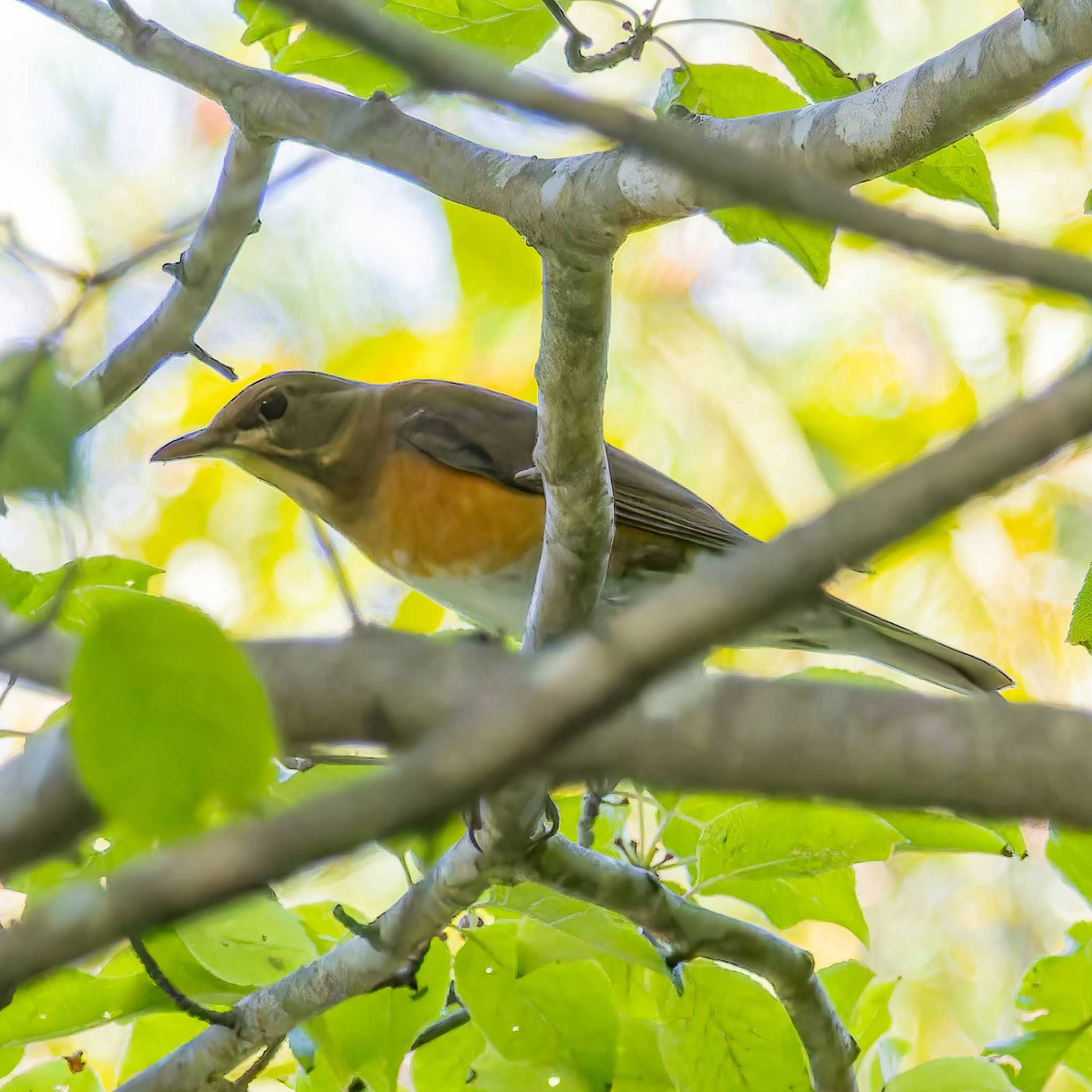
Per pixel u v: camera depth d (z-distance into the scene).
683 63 6.45
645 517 8.91
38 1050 8.70
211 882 2.27
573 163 5.27
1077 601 6.57
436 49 2.93
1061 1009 6.98
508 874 5.97
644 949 5.98
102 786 2.79
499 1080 6.21
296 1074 6.91
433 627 13.20
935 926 14.18
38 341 3.23
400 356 14.53
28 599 5.31
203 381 14.57
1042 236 14.95
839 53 14.72
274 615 14.04
